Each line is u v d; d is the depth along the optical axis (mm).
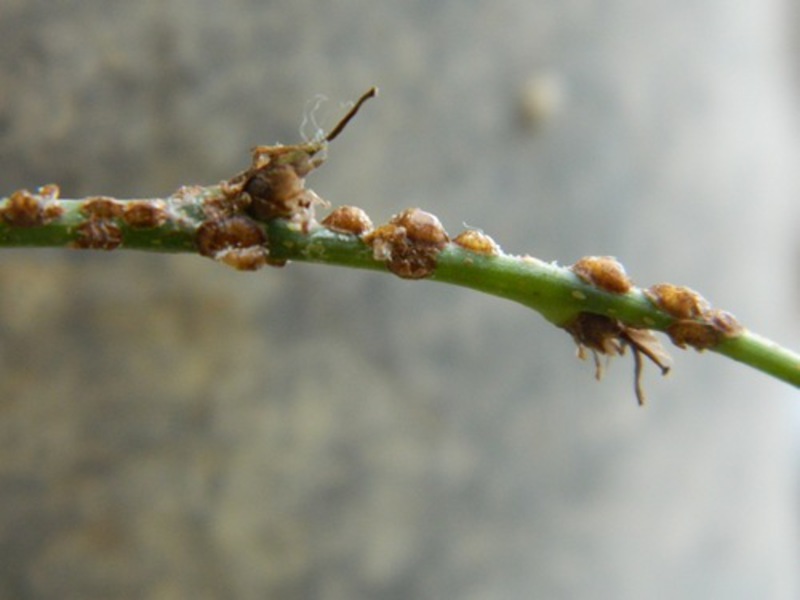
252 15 206
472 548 241
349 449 226
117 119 192
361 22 221
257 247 80
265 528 217
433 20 232
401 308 233
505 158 243
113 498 202
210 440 211
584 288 81
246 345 214
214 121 201
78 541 200
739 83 299
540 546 252
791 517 319
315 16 214
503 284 81
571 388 258
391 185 227
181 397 208
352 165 222
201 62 200
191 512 210
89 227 79
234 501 214
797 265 324
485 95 239
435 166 232
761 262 303
